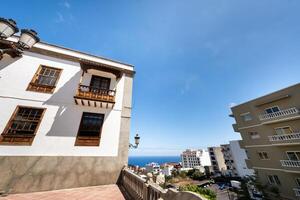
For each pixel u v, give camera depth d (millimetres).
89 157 7848
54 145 7410
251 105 23203
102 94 9000
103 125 8805
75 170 7363
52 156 7199
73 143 7785
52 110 8031
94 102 8641
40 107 7871
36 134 7301
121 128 9164
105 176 7797
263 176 20844
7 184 6137
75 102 8539
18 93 7707
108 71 9445
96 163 7871
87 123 8555
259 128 21750
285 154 18438
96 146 8195
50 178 6820
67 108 8375
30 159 6816
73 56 9898
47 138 7410
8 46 3510
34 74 8445
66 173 7152
